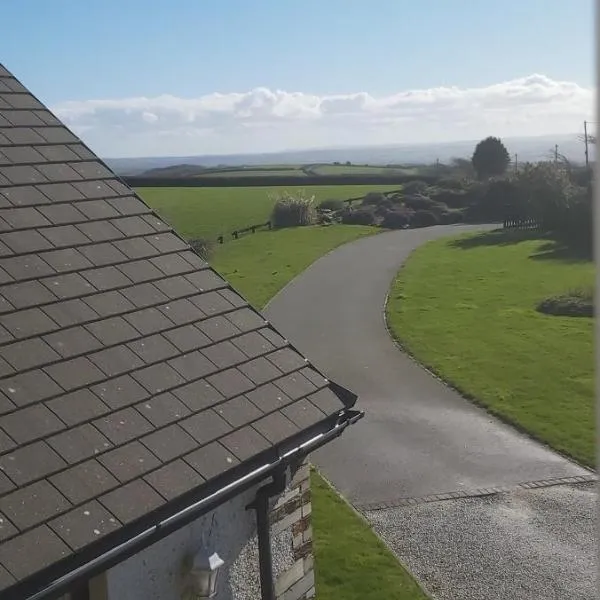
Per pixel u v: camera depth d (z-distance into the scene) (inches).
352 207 2289.6
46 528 179.2
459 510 536.1
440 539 497.7
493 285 1290.6
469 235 1899.6
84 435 204.5
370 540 488.1
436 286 1302.9
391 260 1568.7
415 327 1037.2
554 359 866.8
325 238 1883.6
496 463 611.2
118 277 262.7
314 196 2369.6
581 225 1643.7
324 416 261.1
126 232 285.3
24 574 167.9
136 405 222.1
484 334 989.2
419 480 584.7
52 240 258.7
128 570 214.7
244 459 226.5
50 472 190.9
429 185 2630.4
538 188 1852.9
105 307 247.1
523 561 469.1
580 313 1064.2
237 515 256.5
